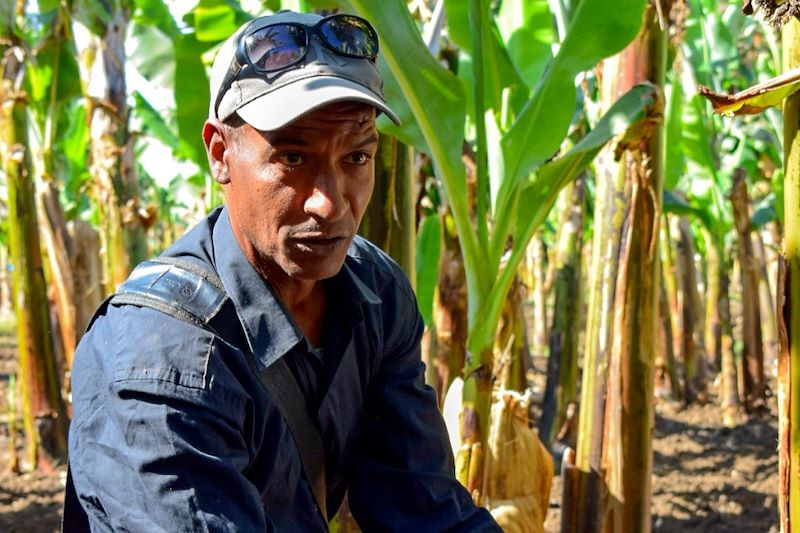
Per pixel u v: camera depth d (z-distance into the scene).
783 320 1.39
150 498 1.10
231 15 2.81
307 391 1.30
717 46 5.18
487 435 1.97
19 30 4.48
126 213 3.98
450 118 1.95
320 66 1.13
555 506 3.98
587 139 2.03
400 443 1.43
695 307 6.12
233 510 1.12
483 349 1.97
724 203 5.79
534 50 2.57
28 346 4.67
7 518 3.95
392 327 1.42
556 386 4.42
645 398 2.21
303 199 1.14
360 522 1.48
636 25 1.97
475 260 1.97
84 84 4.20
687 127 4.83
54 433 4.77
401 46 1.90
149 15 3.77
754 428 5.39
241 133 1.15
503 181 2.02
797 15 1.25
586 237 6.73
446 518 1.43
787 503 1.40
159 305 1.16
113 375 1.13
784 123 1.39
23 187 4.51
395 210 2.13
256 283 1.22
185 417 1.11
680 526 3.74
